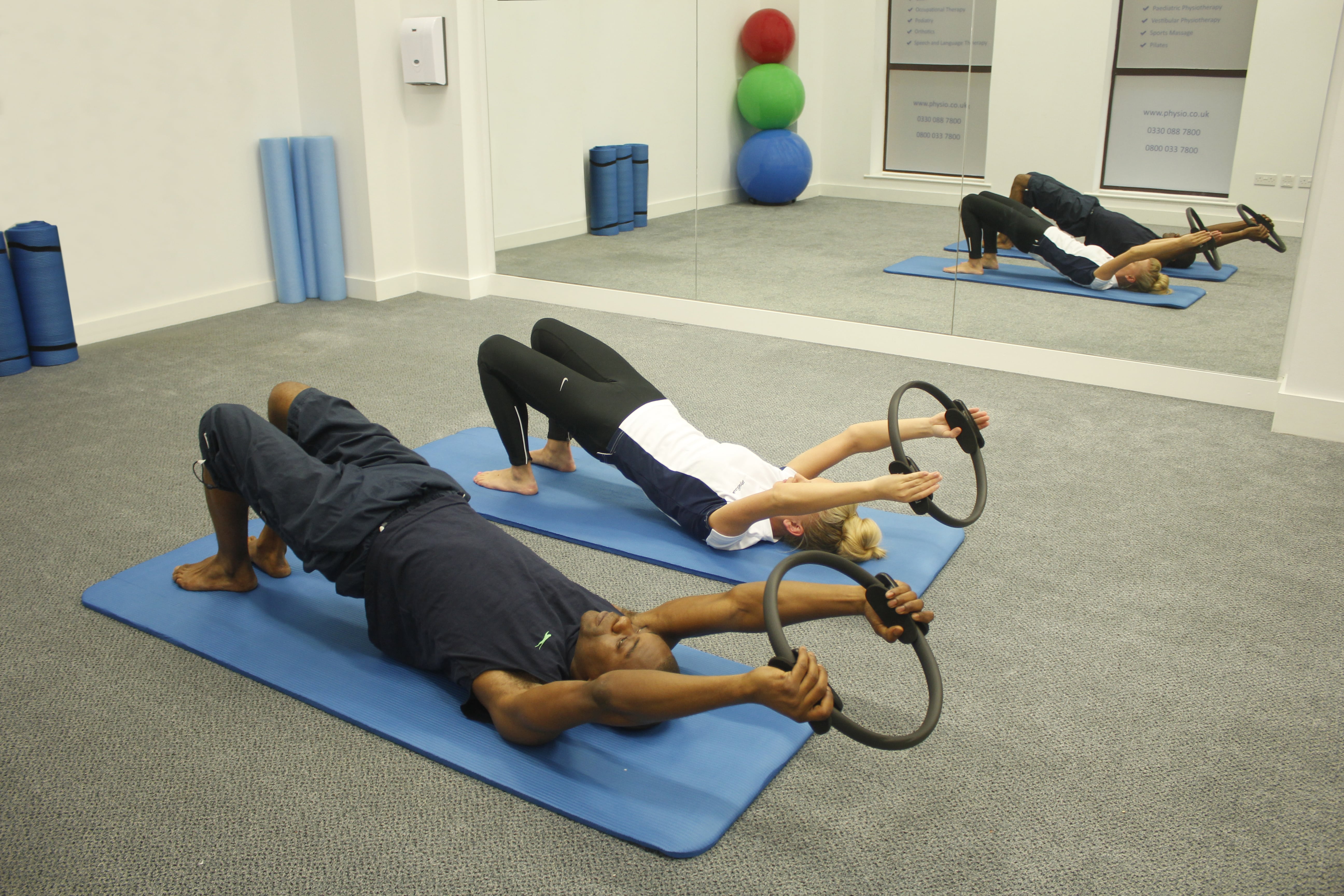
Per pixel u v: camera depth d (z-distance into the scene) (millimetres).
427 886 1368
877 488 1802
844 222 3885
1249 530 2426
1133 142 3260
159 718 1724
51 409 3246
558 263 4605
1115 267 3398
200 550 2279
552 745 1621
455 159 4527
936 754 1642
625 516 2465
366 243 4617
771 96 3852
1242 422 3139
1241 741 1676
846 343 4004
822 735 1540
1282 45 2938
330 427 1957
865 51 3637
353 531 1714
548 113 4383
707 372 3666
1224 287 3229
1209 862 1416
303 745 1654
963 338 3748
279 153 4383
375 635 1777
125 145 3939
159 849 1432
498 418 2514
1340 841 1455
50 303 3613
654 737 1642
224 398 3365
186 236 4238
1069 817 1504
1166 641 1969
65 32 3670
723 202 4105
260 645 1907
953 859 1419
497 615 1633
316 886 1368
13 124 3580
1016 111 3430
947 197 3654
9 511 2527
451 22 4328
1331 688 1816
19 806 1516
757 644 1957
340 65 4375
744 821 1489
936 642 1968
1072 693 1808
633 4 4035
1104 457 2875
